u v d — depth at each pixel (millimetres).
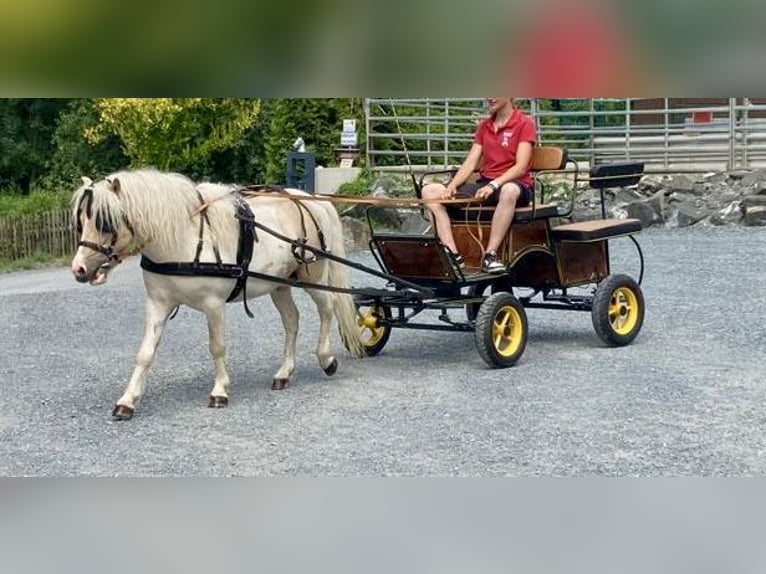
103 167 25703
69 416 7766
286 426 7324
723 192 19688
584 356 9305
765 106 20484
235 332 11047
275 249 8016
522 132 8820
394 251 8812
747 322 10719
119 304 13414
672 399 7789
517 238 8898
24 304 13602
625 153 21234
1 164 27062
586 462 6383
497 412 7523
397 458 6535
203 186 7754
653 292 12633
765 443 6707
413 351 9789
